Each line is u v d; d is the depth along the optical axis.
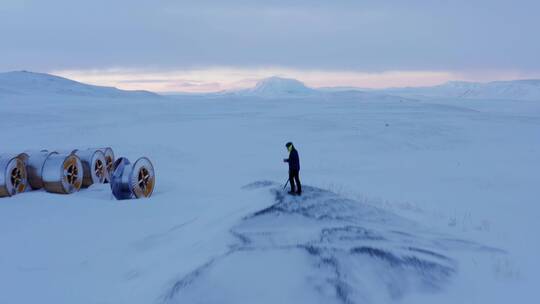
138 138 42.81
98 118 60.28
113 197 18.83
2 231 12.18
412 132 50.12
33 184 19.30
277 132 48.22
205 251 8.03
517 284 7.61
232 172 28.41
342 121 58.31
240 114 68.94
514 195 20.64
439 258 8.27
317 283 6.69
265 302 6.31
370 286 6.82
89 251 10.25
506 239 11.34
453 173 28.08
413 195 20.38
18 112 63.75
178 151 36.53
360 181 24.89
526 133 52.84
